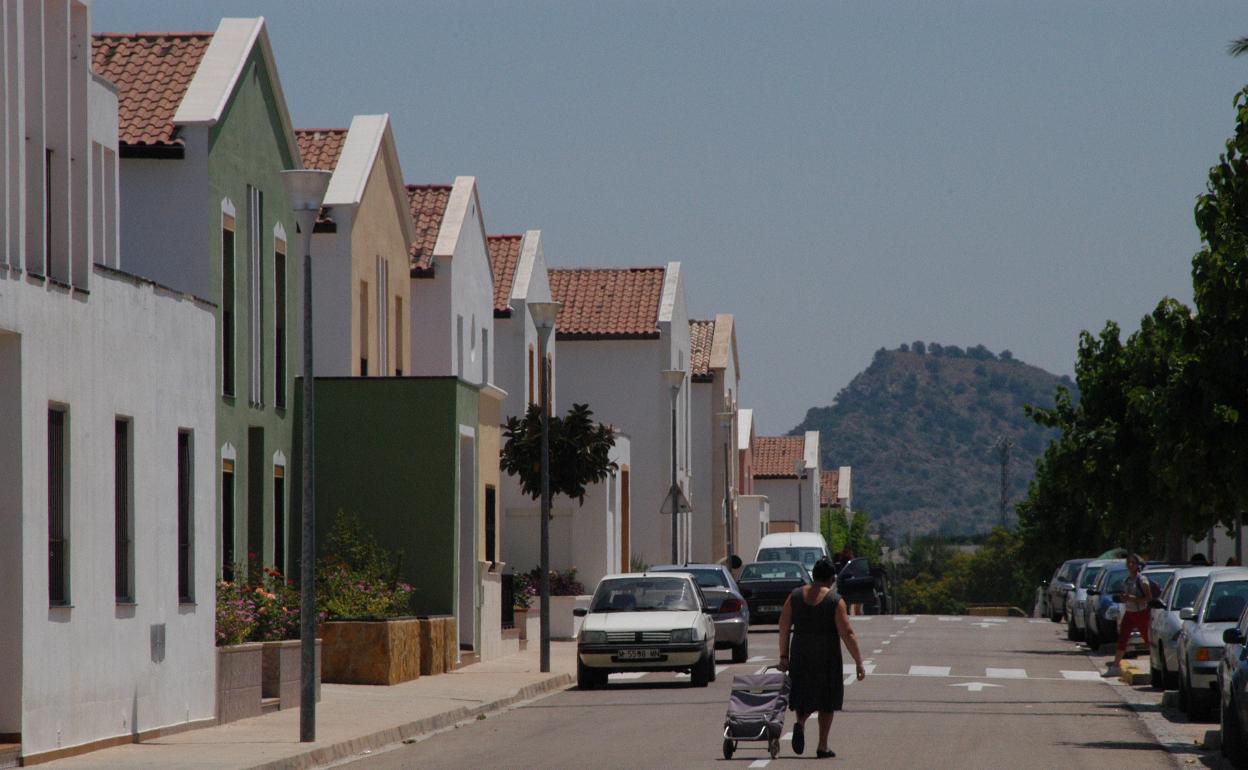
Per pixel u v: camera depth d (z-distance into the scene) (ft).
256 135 212.02
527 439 311.68
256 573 200.64
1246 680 126.31
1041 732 158.30
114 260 154.51
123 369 143.64
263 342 213.25
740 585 361.51
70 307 133.08
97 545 137.18
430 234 303.68
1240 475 166.20
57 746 128.98
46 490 127.95
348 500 239.50
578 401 463.01
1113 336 342.23
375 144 262.88
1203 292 156.87
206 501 163.63
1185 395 166.71
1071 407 351.67
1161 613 203.92
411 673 219.41
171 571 153.38
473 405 253.85
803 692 136.05
